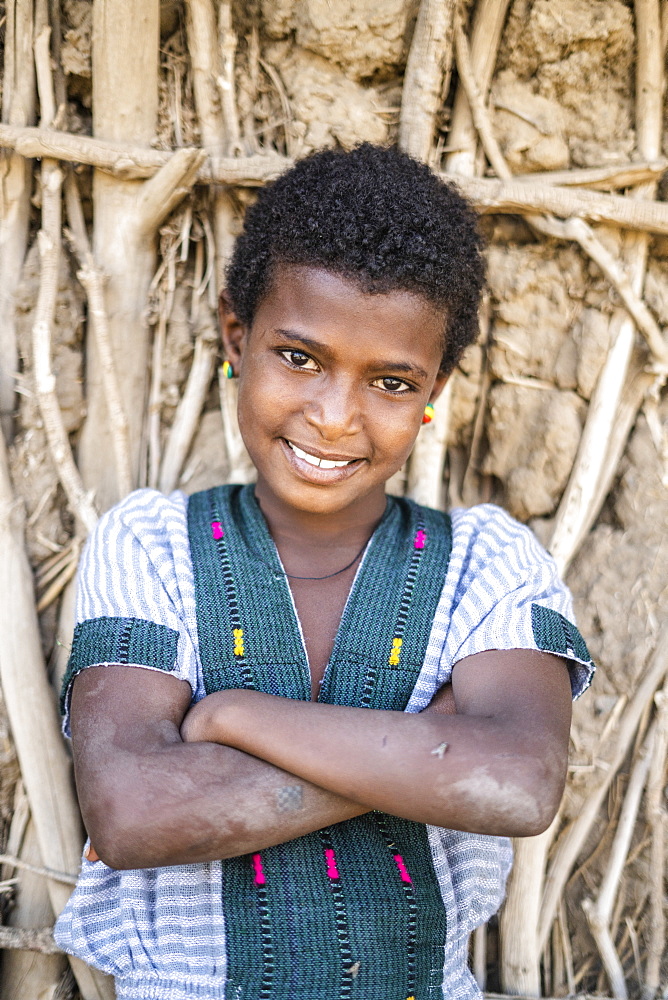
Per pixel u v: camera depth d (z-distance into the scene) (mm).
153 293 1594
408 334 1131
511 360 1630
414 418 1189
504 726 1045
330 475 1178
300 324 1129
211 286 1624
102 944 1198
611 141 1556
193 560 1242
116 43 1472
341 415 1133
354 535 1301
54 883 1459
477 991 1265
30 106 1499
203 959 1118
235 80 1581
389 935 1119
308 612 1253
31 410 1510
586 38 1498
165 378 1638
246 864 1127
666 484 1565
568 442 1598
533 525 1652
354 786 1002
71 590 1540
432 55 1479
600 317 1565
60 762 1475
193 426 1654
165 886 1155
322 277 1115
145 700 1103
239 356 1364
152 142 1532
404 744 1010
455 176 1544
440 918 1173
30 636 1478
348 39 1516
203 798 1001
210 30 1530
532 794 1002
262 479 1320
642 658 1559
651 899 1559
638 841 1585
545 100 1562
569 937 1608
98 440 1579
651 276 1582
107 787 1019
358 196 1132
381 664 1197
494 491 1724
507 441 1655
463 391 1670
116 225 1540
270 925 1105
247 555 1246
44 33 1475
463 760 1002
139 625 1158
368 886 1125
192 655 1176
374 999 1106
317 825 1023
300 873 1118
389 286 1109
